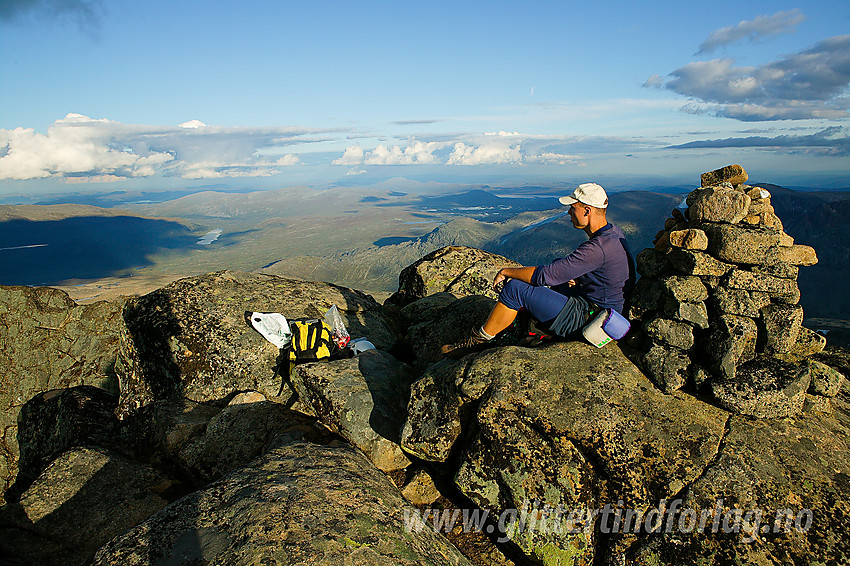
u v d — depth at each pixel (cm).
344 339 759
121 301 1172
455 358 631
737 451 444
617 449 457
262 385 756
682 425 468
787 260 487
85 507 582
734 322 493
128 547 370
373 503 435
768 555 388
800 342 504
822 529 391
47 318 1141
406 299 1133
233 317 815
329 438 621
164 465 666
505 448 488
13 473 1048
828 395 502
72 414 830
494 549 495
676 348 518
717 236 509
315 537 368
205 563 348
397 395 653
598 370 521
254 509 392
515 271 595
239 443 636
